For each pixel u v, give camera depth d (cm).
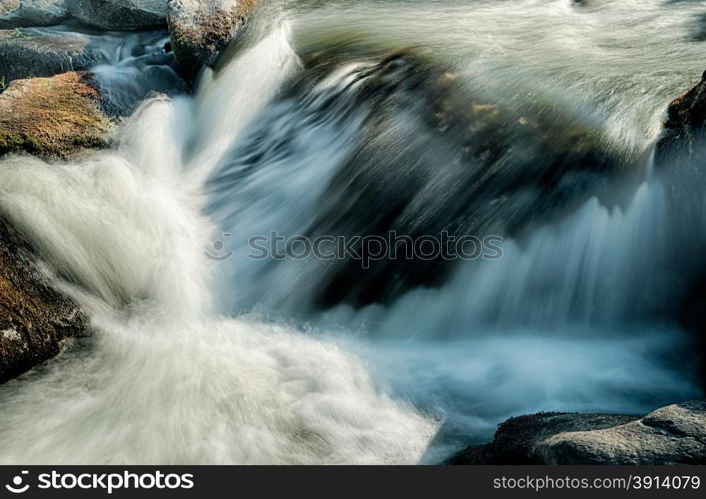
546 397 426
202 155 689
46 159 595
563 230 491
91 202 556
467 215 509
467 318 504
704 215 438
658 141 467
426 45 686
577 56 647
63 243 509
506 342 489
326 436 394
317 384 439
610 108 525
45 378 439
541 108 538
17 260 473
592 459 290
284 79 698
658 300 469
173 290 523
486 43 700
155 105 729
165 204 601
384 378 451
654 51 655
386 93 592
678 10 795
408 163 538
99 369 449
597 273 484
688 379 431
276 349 478
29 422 404
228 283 547
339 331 505
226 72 743
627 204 477
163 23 915
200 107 742
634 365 451
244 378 441
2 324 432
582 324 492
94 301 500
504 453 343
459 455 371
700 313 447
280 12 866
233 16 809
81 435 395
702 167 434
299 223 571
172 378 439
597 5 844
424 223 517
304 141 626
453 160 528
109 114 700
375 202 537
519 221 499
